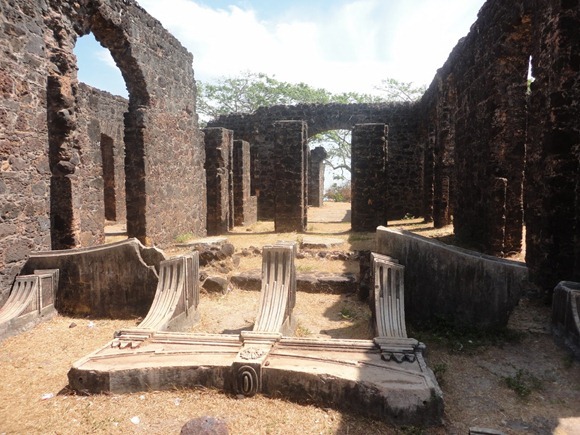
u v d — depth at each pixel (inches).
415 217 621.3
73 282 202.1
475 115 317.4
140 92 327.3
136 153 324.5
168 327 164.1
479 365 144.6
